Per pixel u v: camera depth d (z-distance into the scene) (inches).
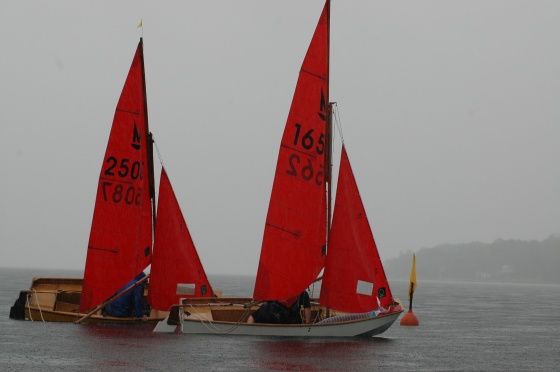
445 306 5708.7
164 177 2694.4
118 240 2733.8
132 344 2251.5
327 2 2541.8
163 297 2687.0
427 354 2326.5
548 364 2223.2
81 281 3053.6
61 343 2255.2
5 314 3267.7
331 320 2481.5
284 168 2534.5
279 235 2519.7
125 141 2748.5
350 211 2461.9
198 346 2233.0
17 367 1840.6
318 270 2503.7
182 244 2689.5
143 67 2785.4
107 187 2741.1
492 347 2637.8
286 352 2150.6
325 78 2524.6
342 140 2484.0
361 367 1950.1
